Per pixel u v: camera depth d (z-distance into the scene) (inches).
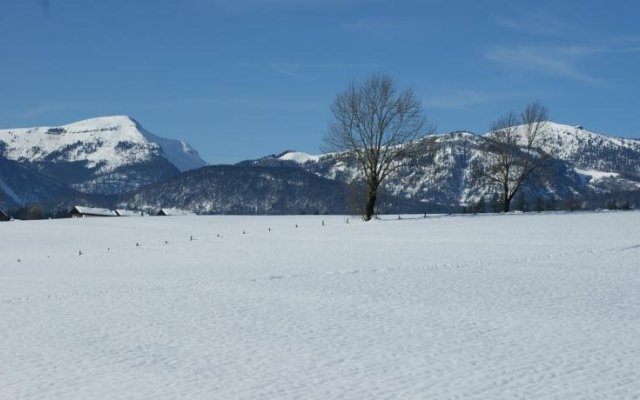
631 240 1995.6
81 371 752.3
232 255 2106.3
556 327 909.2
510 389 634.2
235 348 840.3
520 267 1553.9
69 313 1141.1
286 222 3410.4
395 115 3041.3
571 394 614.5
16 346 893.8
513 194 3533.5
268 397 634.2
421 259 1765.5
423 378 679.1
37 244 2851.9
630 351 765.9
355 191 3225.9
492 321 960.9
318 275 1520.7
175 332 951.0
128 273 1723.7
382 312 1054.4
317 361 762.2
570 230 2343.8
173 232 3129.9
